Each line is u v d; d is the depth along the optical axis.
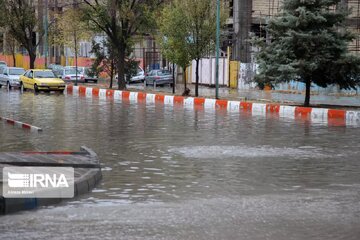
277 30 34.22
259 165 14.97
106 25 49.03
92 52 53.06
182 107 34.59
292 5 34.25
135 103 37.44
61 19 62.78
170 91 49.12
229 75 55.94
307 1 33.56
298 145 18.81
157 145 18.41
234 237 8.47
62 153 15.61
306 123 26.42
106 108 33.00
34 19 65.81
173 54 40.88
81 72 64.81
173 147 17.98
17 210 10.05
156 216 9.70
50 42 68.19
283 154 16.83
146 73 57.84
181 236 8.50
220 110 32.84
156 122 25.56
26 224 9.16
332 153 17.12
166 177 13.27
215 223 9.27
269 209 10.27
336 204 10.73
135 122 25.44
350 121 27.84
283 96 44.00
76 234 8.59
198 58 40.97
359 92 46.53
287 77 32.62
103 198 11.12
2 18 64.44
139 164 14.96
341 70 33.47
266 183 12.67
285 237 8.50
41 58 83.69
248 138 20.44
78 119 26.38
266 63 33.94
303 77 33.88
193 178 13.16
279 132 22.52
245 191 11.82
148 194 11.49
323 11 33.72
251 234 8.64
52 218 9.56
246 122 26.23
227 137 20.64
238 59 59.25
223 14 41.22
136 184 12.47
